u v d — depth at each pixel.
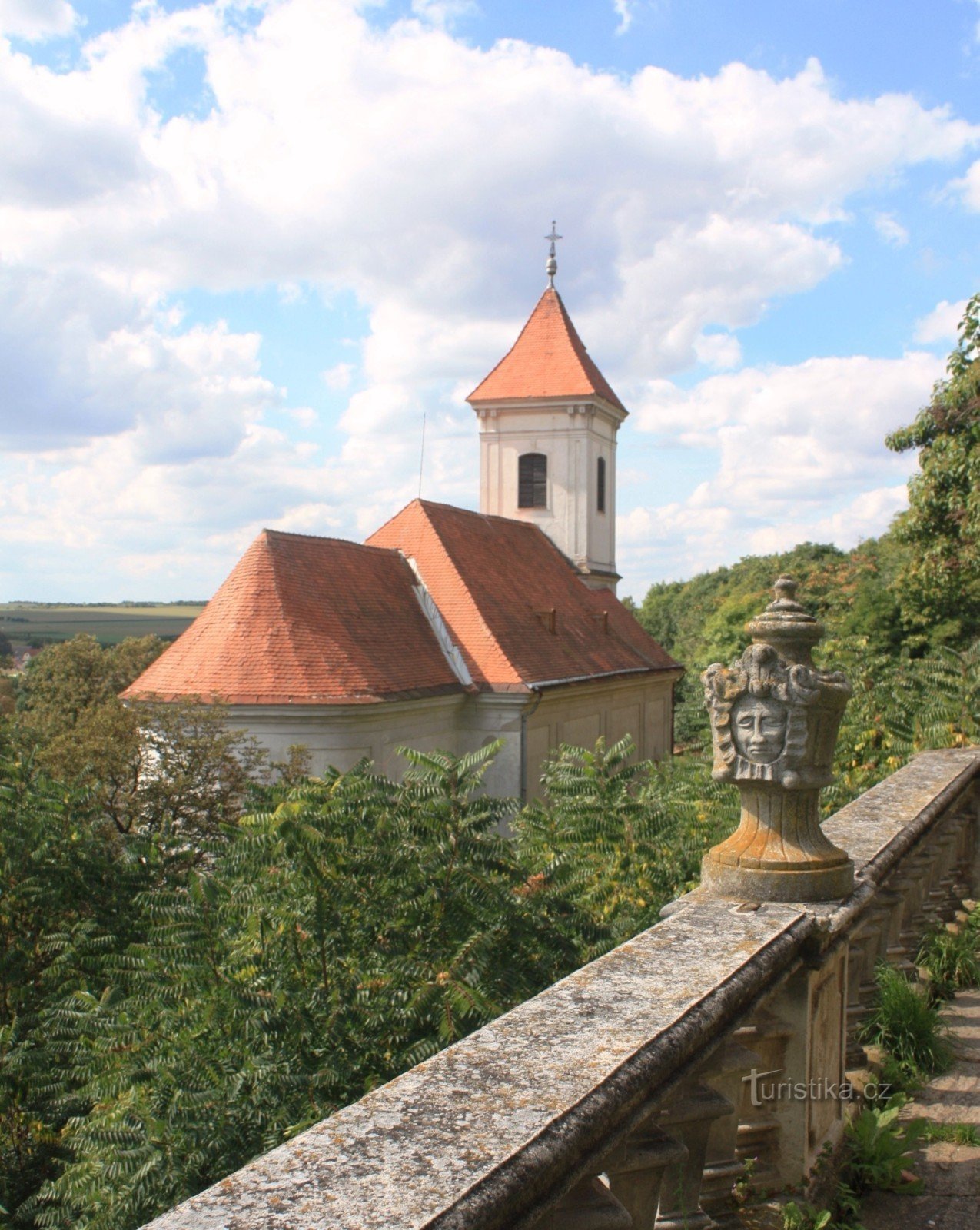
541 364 44.25
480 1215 1.96
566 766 9.31
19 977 12.00
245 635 25.52
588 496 43.78
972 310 22.45
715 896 4.09
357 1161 2.12
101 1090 7.75
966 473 21.95
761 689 4.07
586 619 38.94
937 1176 3.90
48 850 13.07
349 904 7.27
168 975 7.85
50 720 28.30
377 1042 6.75
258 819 7.50
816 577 48.91
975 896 7.46
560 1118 2.32
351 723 24.81
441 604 31.25
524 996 6.79
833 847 4.16
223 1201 1.98
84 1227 6.87
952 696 9.87
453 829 7.53
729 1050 3.36
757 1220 3.42
